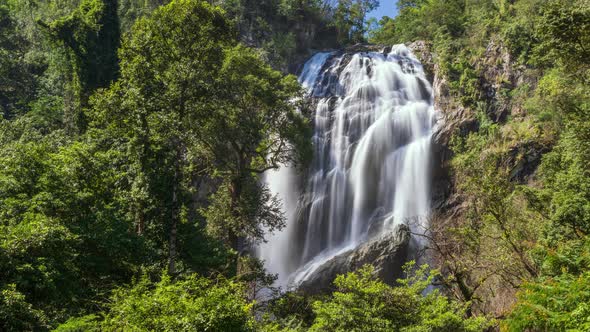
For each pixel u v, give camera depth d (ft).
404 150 136.98
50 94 141.59
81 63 126.11
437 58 159.02
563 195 70.69
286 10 182.60
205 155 81.35
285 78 88.53
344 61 165.48
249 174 88.99
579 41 53.01
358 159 136.46
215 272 71.05
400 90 150.20
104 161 65.57
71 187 55.62
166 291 39.93
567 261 45.09
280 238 130.11
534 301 34.86
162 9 74.18
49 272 43.55
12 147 57.52
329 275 101.91
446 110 142.92
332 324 42.75
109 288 54.24
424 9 202.59
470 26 164.55
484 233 73.00
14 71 145.07
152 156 68.54
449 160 134.62
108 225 57.11
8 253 41.86
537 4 140.46
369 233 123.44
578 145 61.16
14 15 170.19
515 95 135.64
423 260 100.89
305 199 134.92
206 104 72.79
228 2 168.96
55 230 45.57
